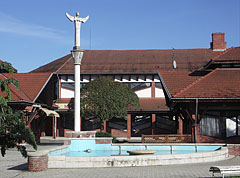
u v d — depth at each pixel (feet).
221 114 81.41
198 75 90.58
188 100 77.82
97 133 96.63
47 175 46.21
